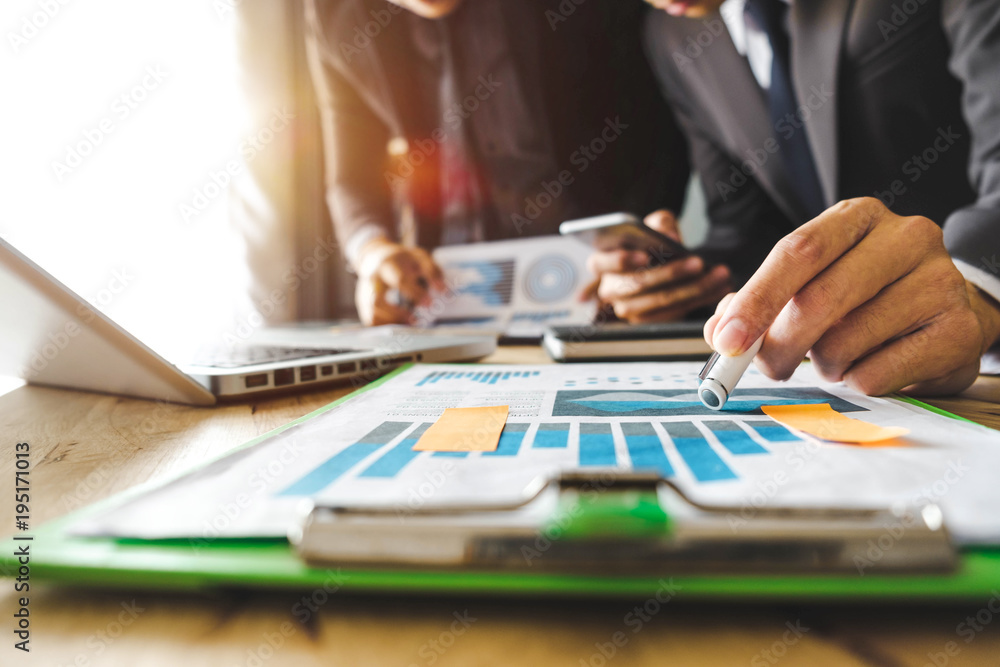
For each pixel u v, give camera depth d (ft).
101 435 1.05
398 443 0.78
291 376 1.42
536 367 1.65
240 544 0.50
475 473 0.64
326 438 0.81
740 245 4.10
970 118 3.17
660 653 0.42
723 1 3.96
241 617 0.48
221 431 1.08
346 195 5.08
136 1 5.06
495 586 0.44
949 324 1.12
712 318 1.14
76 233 4.77
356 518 0.48
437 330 2.73
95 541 0.50
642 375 1.44
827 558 0.43
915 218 1.19
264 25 5.66
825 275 1.12
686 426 0.86
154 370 1.18
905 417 0.89
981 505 0.51
